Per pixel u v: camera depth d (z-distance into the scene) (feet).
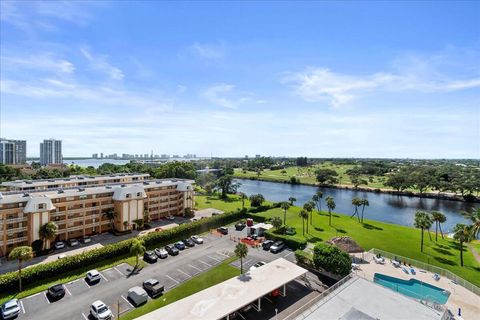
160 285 162.30
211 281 175.94
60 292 155.22
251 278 156.97
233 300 134.21
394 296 138.92
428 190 641.81
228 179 491.72
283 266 173.27
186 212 344.08
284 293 159.84
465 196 542.16
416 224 254.27
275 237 255.50
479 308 145.59
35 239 220.02
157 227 295.07
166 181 354.54
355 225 326.03
